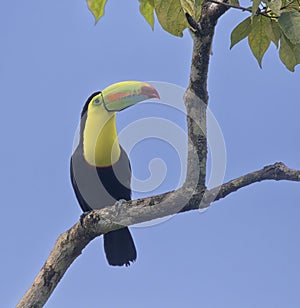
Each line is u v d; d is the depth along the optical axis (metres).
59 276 7.54
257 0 5.38
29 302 7.43
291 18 5.50
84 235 7.45
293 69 6.23
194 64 6.56
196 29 6.28
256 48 6.56
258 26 6.41
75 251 7.54
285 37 6.09
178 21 6.10
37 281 7.50
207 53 6.47
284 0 6.16
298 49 6.10
